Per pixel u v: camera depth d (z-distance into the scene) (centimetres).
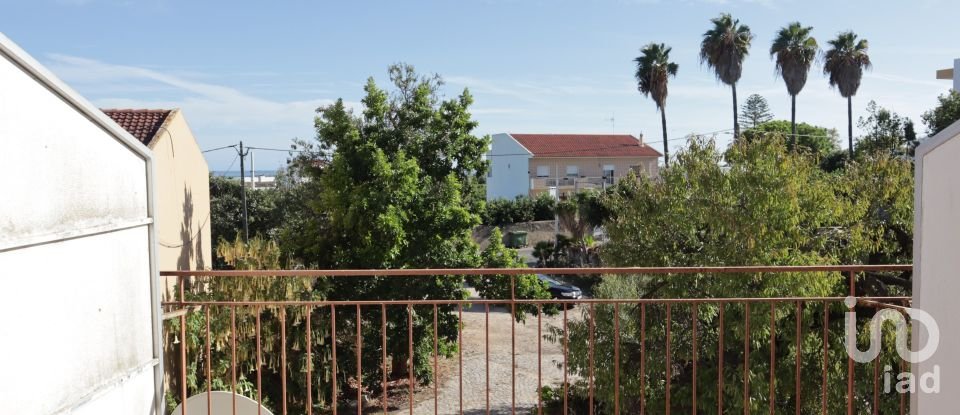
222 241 1227
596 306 1209
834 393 1008
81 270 311
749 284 1134
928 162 328
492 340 2094
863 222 1238
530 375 1723
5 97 259
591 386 404
